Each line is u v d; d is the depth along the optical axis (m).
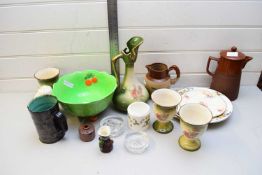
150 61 0.99
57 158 0.73
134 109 0.82
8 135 0.81
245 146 0.76
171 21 0.90
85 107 0.77
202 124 0.67
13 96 1.02
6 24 0.89
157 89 0.86
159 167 0.70
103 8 0.87
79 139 0.79
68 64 0.99
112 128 0.82
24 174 0.68
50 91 0.82
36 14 0.87
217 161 0.71
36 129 0.77
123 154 0.74
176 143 0.77
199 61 0.99
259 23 0.90
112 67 0.96
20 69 0.99
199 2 0.86
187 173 0.68
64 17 0.88
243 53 0.94
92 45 0.95
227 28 0.92
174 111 0.76
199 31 0.92
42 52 0.96
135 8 0.87
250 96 0.99
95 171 0.69
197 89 0.98
